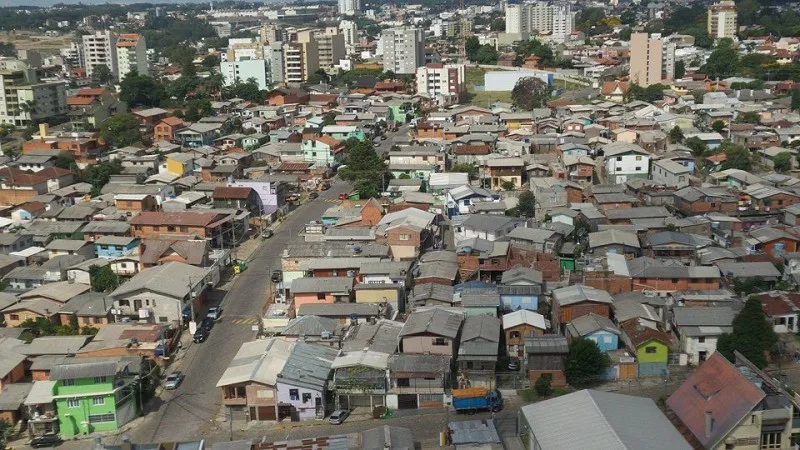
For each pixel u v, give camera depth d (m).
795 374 57.41
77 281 80.00
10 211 106.31
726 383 48.09
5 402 55.91
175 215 93.56
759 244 80.06
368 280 73.88
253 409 55.62
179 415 56.97
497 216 90.06
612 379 58.41
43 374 60.31
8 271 84.56
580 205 95.12
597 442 43.06
